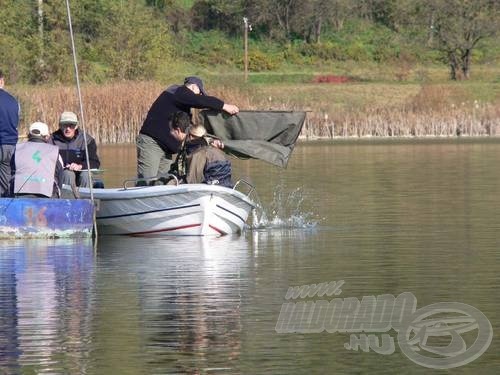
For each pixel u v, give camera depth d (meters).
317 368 19.31
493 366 19.44
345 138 98.56
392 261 29.98
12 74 125.25
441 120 101.62
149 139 37.75
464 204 44.12
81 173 38.69
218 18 192.00
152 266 29.72
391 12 190.88
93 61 136.25
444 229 36.66
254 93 114.00
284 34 191.25
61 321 22.72
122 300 24.81
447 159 70.69
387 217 40.31
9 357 19.95
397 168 63.53
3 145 35.91
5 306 24.27
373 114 102.38
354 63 179.12
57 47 130.12
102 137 91.56
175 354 20.12
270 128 38.41
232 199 36.50
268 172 61.38
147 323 22.41
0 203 35.09
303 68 177.12
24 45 130.62
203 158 37.25
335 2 192.25
